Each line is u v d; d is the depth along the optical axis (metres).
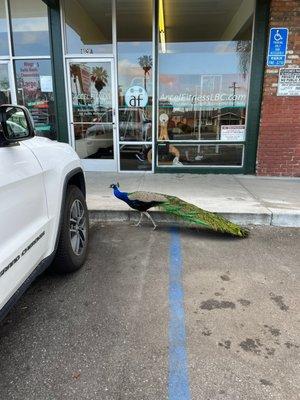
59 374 2.34
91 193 6.24
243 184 6.98
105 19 7.52
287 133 7.43
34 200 2.68
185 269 3.81
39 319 2.93
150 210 5.23
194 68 7.64
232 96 7.66
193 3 7.28
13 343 2.64
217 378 2.31
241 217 5.17
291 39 6.97
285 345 2.62
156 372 2.36
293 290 3.41
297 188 6.66
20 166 2.48
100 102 7.91
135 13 7.44
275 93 7.26
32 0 7.48
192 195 6.12
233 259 4.07
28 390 2.21
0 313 2.11
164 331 2.78
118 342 2.65
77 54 7.69
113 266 3.88
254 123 7.59
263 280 3.59
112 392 2.20
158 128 7.92
